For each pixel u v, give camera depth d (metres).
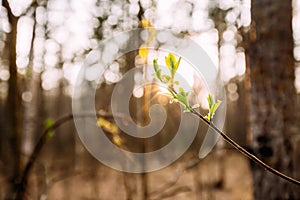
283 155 2.35
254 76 2.47
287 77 2.40
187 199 5.18
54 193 5.79
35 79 5.84
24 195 2.49
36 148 2.39
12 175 2.36
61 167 7.19
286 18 2.41
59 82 9.40
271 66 2.41
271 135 2.39
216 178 6.27
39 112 7.05
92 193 6.11
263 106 2.42
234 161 7.77
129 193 3.04
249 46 2.52
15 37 2.18
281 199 2.35
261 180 2.42
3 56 3.08
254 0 2.49
